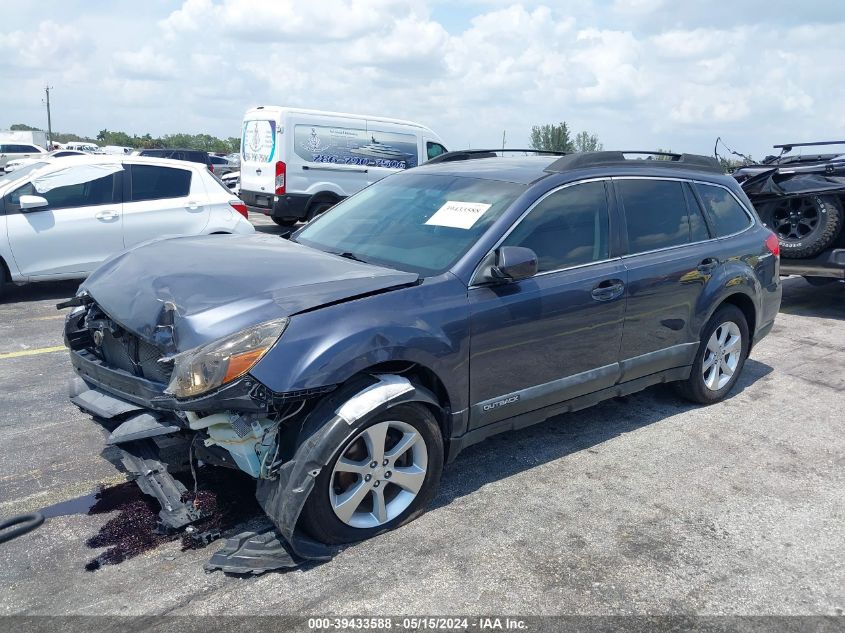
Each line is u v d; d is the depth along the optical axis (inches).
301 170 530.0
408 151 576.7
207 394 112.5
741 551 131.7
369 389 122.2
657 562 127.0
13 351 245.4
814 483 160.4
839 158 344.2
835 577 124.8
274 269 136.4
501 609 112.2
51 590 113.9
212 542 128.3
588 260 162.9
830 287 400.5
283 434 121.2
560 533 135.3
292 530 115.0
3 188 319.6
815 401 214.5
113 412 130.9
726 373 207.3
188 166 360.8
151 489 128.8
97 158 340.5
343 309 124.1
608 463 166.9
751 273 202.4
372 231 164.9
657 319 177.6
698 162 205.9
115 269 150.1
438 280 138.1
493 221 149.6
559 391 158.9
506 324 143.6
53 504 141.2
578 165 167.8
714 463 169.0
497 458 167.6
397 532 133.1
